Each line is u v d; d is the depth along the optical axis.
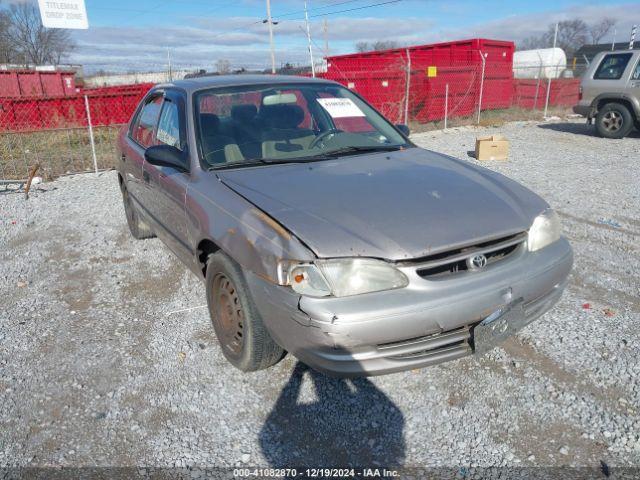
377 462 2.50
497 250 2.73
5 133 9.41
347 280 2.43
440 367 3.17
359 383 3.05
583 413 2.75
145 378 3.16
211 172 3.36
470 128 14.81
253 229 2.73
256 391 3.01
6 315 4.00
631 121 12.02
